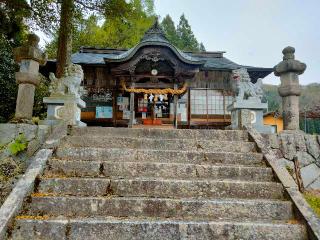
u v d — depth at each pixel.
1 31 9.55
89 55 15.86
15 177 4.53
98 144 4.80
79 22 9.52
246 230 3.07
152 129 5.28
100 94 13.96
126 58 11.51
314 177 5.16
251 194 3.79
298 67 5.71
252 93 6.22
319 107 20.17
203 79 14.54
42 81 14.48
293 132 5.54
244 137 5.30
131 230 2.98
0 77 10.04
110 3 8.76
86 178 3.80
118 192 3.68
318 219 3.15
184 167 4.16
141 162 4.21
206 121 14.16
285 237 3.07
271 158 4.45
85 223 2.98
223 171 4.17
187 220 3.19
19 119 5.22
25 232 2.94
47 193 3.58
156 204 3.40
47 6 8.10
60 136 4.75
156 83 12.29
